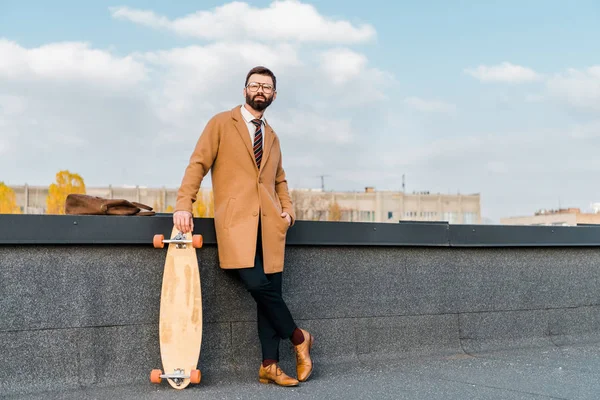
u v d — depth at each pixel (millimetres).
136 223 4176
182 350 3971
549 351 5426
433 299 5277
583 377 4426
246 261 3932
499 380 4328
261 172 4090
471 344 5395
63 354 4047
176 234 4047
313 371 4559
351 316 4941
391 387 4109
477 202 75125
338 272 4914
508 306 5602
